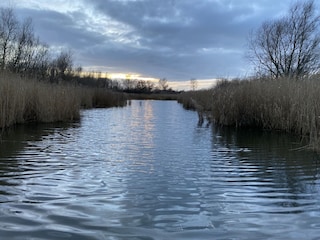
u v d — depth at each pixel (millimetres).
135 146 10672
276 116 14664
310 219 4719
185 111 31250
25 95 16031
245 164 8156
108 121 19203
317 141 10016
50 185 6137
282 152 9781
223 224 4531
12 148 9820
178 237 4113
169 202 5375
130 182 6453
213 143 11484
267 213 4949
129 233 4203
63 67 46156
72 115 19062
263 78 17734
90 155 9023
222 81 23250
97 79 56281
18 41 35000
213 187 6223
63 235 4098
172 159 8688
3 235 4066
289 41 33719
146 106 42438
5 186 6023
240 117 16516
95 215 4758
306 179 6844
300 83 14953
